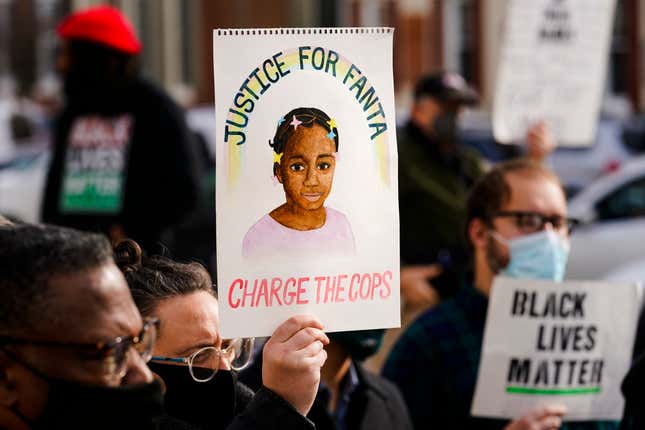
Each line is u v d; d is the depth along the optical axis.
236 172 2.64
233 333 2.62
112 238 6.66
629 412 3.48
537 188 4.25
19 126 17.62
